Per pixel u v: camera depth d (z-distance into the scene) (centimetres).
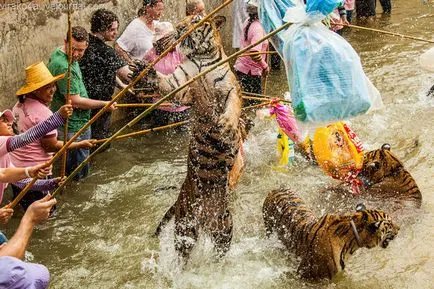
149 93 488
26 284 325
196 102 480
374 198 560
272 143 723
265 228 540
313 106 439
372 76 938
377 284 470
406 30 1209
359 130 742
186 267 502
